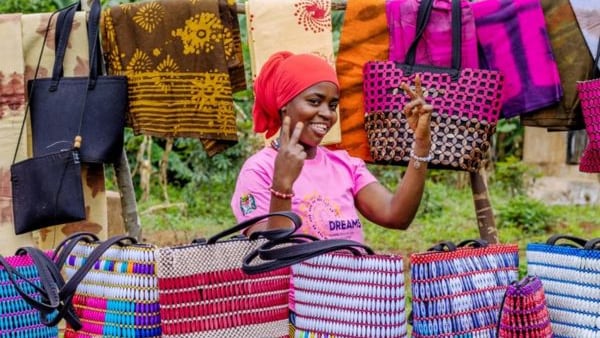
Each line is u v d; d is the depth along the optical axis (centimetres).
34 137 348
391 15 335
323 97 262
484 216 358
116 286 207
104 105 340
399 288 203
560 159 1204
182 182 1145
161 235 884
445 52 330
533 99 325
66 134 342
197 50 339
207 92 340
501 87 321
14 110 350
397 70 329
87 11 353
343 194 271
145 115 344
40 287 210
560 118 328
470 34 327
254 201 256
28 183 343
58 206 339
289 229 203
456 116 323
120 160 369
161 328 204
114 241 205
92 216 368
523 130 1254
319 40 341
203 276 203
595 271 212
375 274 203
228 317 206
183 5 338
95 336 211
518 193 1139
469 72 323
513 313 202
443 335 207
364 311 204
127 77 345
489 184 1162
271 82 268
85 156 340
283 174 229
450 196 1167
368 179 281
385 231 916
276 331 215
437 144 323
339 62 343
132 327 205
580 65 322
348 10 339
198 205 984
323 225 260
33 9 616
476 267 214
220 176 919
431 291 207
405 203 265
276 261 199
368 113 336
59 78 346
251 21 339
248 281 209
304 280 213
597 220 989
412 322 211
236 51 352
